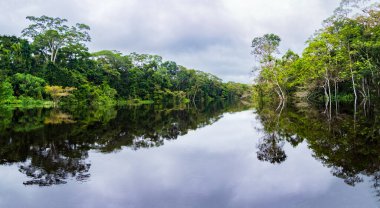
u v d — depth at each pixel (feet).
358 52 110.73
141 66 310.45
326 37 119.85
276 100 192.95
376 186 22.44
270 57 162.40
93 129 59.93
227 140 46.52
